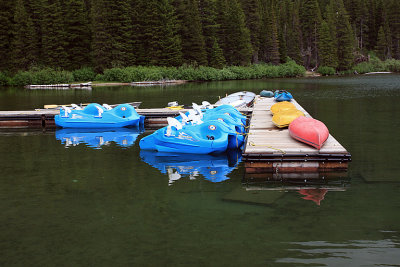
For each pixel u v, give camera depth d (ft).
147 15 189.98
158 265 14.29
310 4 247.29
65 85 149.38
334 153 26.71
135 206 20.63
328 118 52.11
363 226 17.38
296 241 15.97
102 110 50.88
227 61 221.46
